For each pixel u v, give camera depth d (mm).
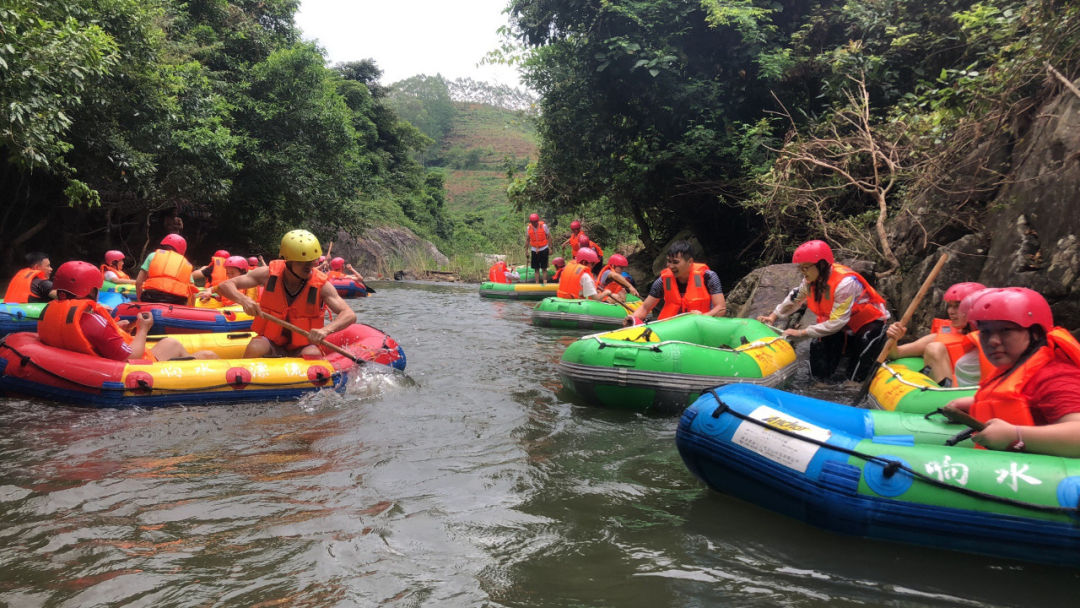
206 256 20312
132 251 17641
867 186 9180
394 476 3598
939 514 2705
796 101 12766
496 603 2357
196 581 2475
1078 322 5215
